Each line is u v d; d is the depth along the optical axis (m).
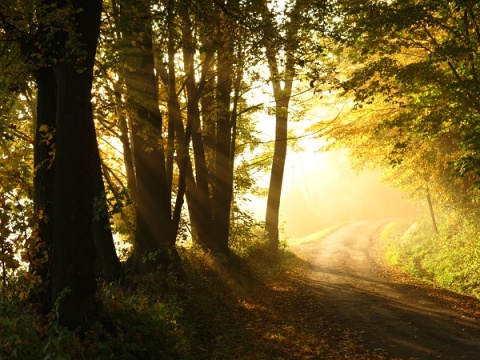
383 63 12.89
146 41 12.32
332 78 11.58
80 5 6.80
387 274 21.03
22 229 6.59
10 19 7.21
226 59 12.19
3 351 5.47
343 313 12.44
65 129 6.51
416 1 12.16
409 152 18.09
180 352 7.39
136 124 12.16
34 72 7.36
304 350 8.95
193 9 10.69
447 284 16.67
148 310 8.02
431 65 12.41
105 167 14.66
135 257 12.43
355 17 12.42
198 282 12.48
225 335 9.67
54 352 5.33
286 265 22.48
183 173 14.43
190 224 18.66
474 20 11.61
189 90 15.29
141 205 12.52
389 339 9.71
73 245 6.44
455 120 12.57
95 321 6.49
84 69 6.66
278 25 10.67
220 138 18.14
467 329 10.38
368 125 18.05
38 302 6.89
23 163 7.30
